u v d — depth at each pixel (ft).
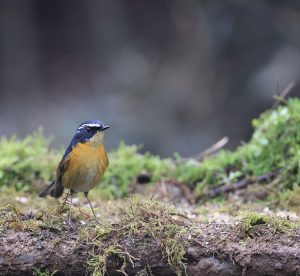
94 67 100.07
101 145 26.96
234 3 79.97
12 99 95.35
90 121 27.07
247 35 78.69
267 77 72.54
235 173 34.45
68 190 30.89
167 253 22.94
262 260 22.68
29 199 33.12
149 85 91.30
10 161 35.60
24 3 102.27
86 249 23.63
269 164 34.63
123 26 101.24
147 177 36.01
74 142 26.84
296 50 76.33
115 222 24.58
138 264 23.25
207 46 83.20
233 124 76.43
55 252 23.75
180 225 23.93
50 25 107.24
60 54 102.73
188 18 90.48
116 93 92.43
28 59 100.73
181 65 90.74
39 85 99.40
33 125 86.28
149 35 99.50
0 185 35.22
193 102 82.58
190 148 77.30
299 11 78.54
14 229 24.67
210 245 23.16
